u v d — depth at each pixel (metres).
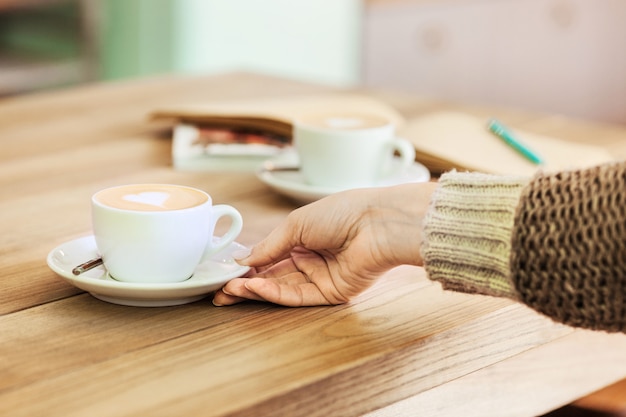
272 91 1.91
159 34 3.60
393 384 1.00
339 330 1.02
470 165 1.36
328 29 3.88
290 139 1.49
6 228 1.20
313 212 1.06
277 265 1.10
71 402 0.91
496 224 1.00
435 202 1.03
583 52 3.35
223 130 1.52
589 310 0.97
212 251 1.08
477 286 1.02
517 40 3.36
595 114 3.42
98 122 1.64
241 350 0.99
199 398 0.92
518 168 1.36
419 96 1.93
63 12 3.31
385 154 1.32
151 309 1.04
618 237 0.96
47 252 1.15
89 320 1.02
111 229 1.03
